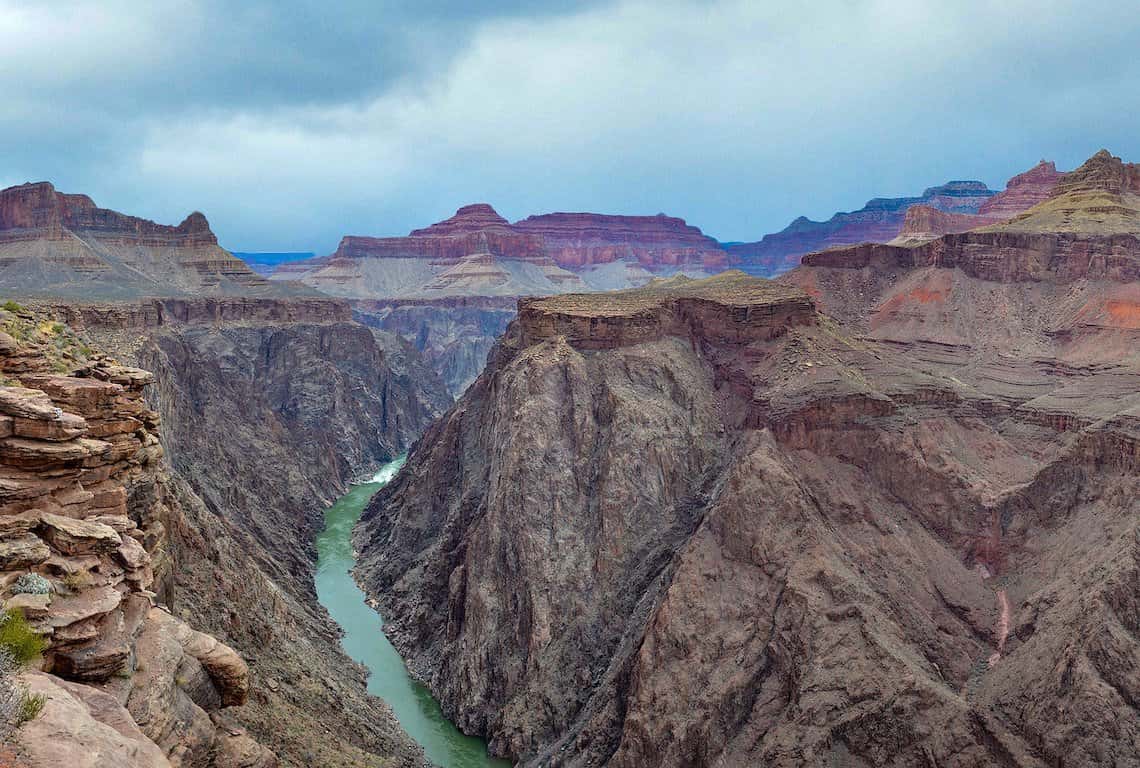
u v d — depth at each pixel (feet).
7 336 147.54
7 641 94.43
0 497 113.29
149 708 106.11
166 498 232.12
